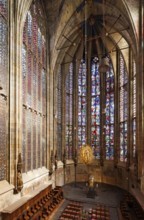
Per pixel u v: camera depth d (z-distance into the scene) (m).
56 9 24.86
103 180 30.78
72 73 33.59
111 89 31.66
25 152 18.48
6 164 14.94
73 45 30.50
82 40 32.09
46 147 24.44
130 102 26.09
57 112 29.22
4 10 15.36
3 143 14.63
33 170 20.33
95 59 33.75
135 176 21.77
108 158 31.11
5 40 15.42
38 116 22.20
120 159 29.02
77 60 33.62
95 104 33.38
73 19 27.25
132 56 25.84
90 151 26.27
